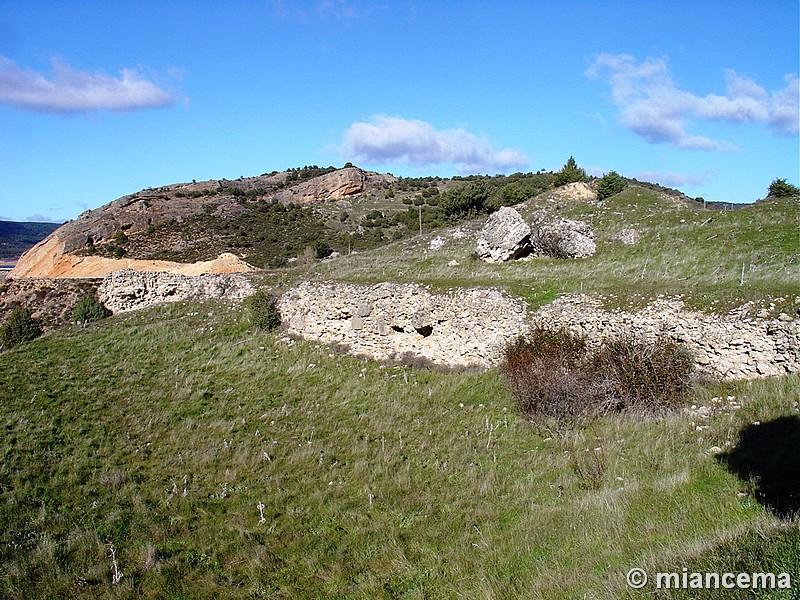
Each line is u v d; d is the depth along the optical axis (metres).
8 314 26.62
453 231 32.50
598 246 24.44
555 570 7.34
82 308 25.48
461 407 15.00
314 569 8.43
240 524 9.70
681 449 10.40
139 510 10.03
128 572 8.27
